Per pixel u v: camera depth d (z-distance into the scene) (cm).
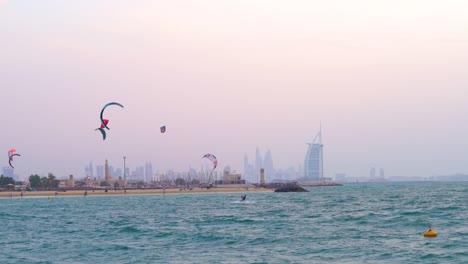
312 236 5941
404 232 6066
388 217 8044
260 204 13988
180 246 5416
